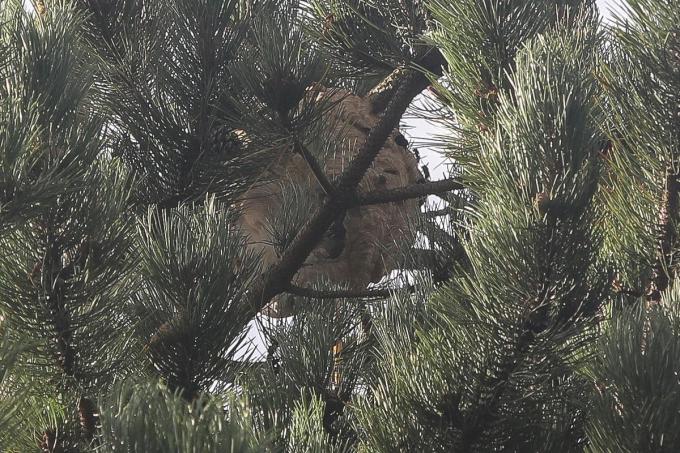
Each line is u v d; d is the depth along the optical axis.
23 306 5.82
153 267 6.20
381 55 8.15
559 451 5.69
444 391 5.66
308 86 7.27
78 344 5.92
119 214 6.03
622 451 4.88
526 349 5.52
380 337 6.34
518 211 5.38
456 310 5.68
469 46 6.20
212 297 6.23
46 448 5.83
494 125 5.95
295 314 7.60
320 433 5.31
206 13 8.54
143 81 8.69
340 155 8.91
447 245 7.78
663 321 4.94
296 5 8.49
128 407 3.47
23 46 5.89
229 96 7.72
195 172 8.61
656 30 5.68
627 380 4.85
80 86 6.13
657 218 5.80
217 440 3.36
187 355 6.27
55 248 5.85
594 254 5.48
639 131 5.72
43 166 5.66
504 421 5.68
